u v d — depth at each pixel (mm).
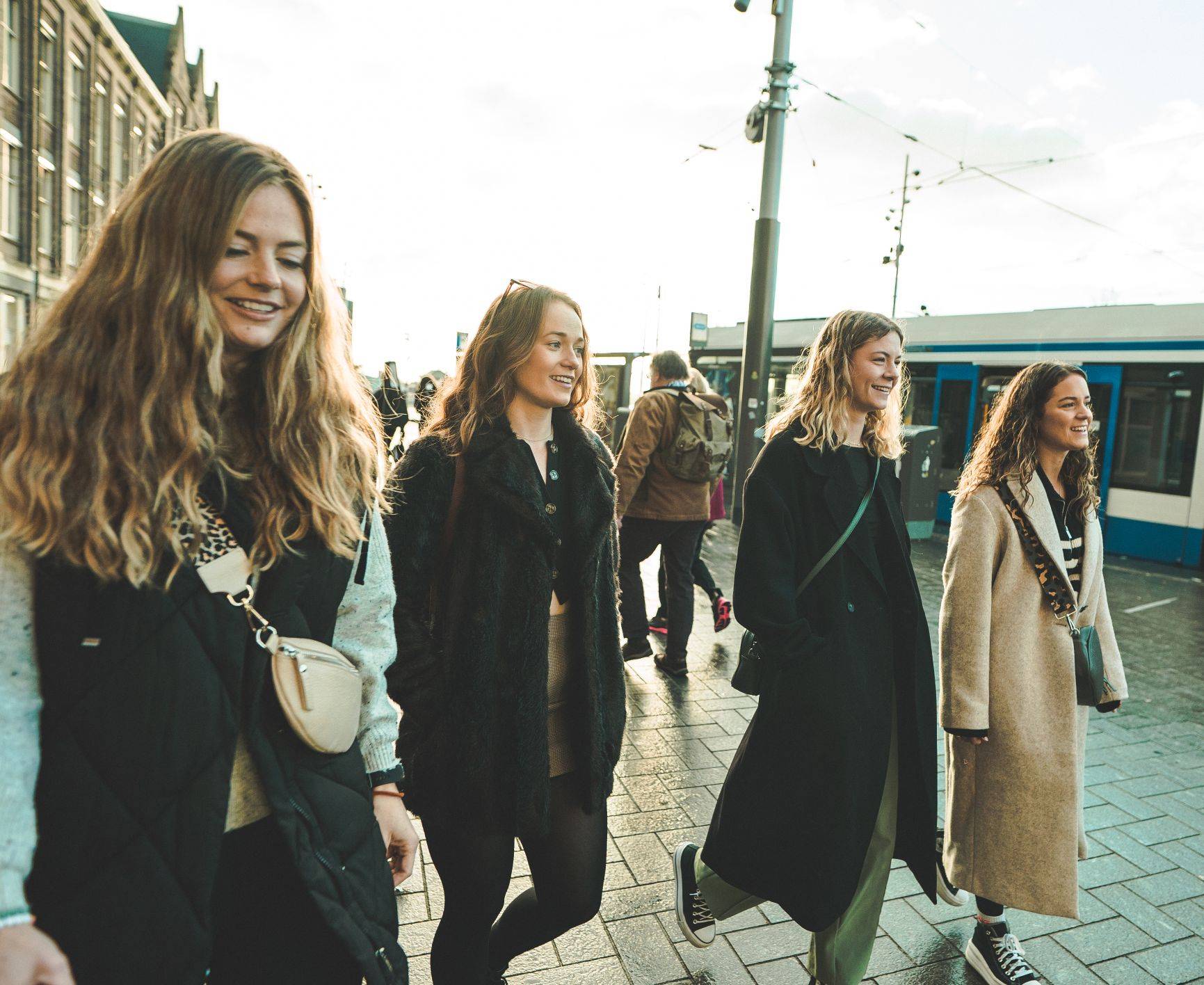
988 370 11336
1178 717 4602
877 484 2180
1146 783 3736
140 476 962
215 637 1015
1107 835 3240
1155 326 9695
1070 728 2264
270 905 1110
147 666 949
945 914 2678
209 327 1023
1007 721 2264
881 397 2152
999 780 2281
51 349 999
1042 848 2229
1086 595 2379
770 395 13734
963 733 2236
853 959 2068
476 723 1638
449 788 1646
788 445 2156
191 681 977
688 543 4766
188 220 1025
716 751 3816
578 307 1833
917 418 12156
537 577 1697
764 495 2082
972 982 2348
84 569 934
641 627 4789
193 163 1046
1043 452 2428
